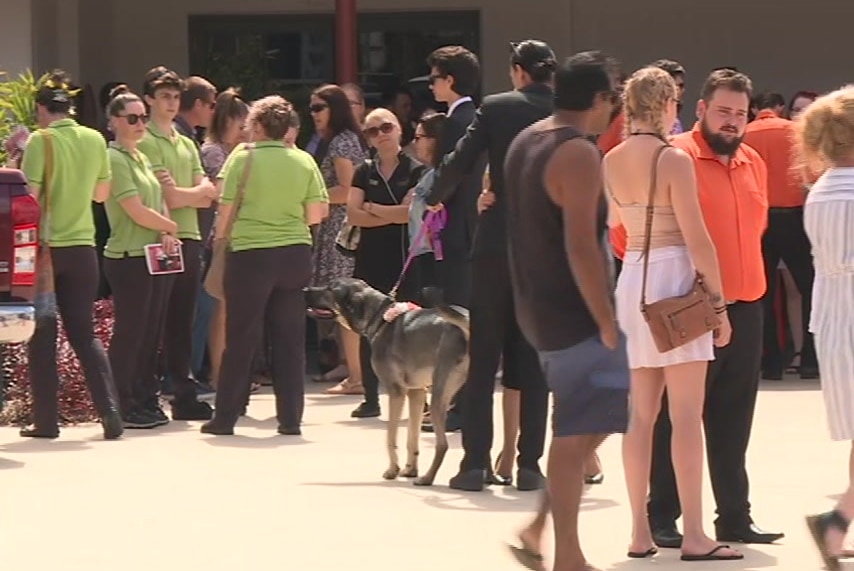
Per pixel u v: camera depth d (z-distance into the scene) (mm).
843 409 14930
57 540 16516
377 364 19656
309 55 38594
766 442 21938
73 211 22422
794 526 16984
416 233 23094
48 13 33875
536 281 13586
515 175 13758
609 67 13750
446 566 15320
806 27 37719
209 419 24922
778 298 29000
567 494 13727
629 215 15367
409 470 19859
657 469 16297
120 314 23719
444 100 20984
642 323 15328
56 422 23000
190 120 26750
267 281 23078
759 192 15977
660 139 15266
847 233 14875
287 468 20531
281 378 23328
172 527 17094
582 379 13523
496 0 38250
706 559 15547
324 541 16422
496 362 18953
